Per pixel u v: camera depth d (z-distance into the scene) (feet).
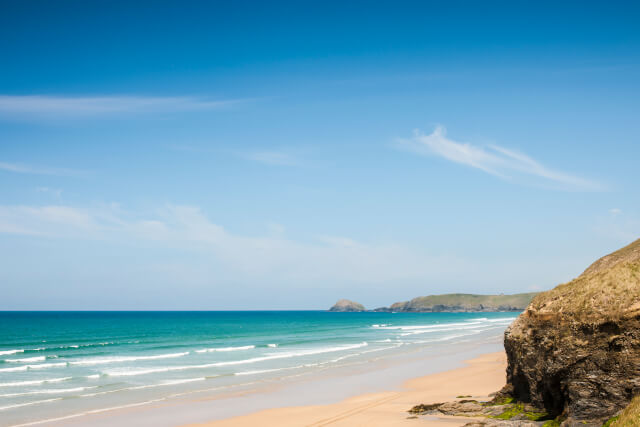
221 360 164.04
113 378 124.16
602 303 56.13
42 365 150.92
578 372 54.90
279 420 79.10
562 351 57.41
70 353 193.77
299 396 100.22
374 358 168.25
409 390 103.35
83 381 119.55
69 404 92.99
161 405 92.17
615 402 50.83
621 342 52.70
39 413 85.81
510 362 70.38
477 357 166.91
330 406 89.10
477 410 69.82
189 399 97.55
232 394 102.68
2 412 86.58
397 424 68.49
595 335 55.16
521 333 66.59
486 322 529.04
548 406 60.85
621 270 59.41
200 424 78.48
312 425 73.92
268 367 144.77
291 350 200.54
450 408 74.23
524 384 66.74
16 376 127.95
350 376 126.41
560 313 60.29
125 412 86.69
